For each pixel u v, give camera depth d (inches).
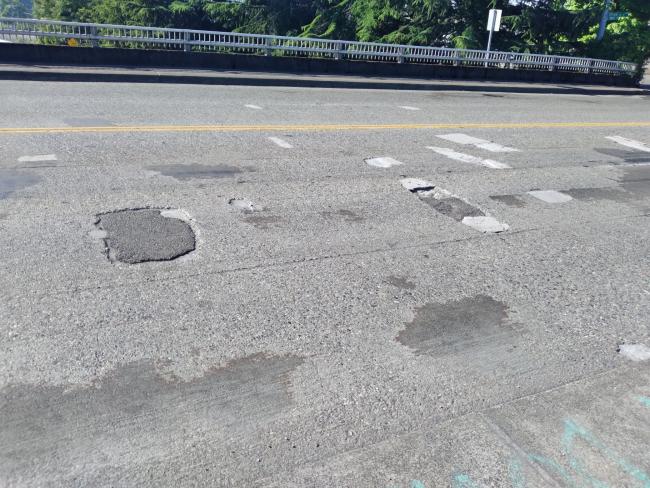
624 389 117.6
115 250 161.9
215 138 308.5
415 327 136.1
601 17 1045.8
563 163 318.0
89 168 236.7
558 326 142.0
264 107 424.8
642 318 149.3
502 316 144.7
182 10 1395.2
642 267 183.8
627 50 975.6
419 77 741.3
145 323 127.4
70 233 170.6
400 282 158.7
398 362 121.7
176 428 98.1
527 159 319.3
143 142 287.3
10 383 105.3
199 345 121.4
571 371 123.0
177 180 230.8
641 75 951.0
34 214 183.3
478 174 277.9
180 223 186.4
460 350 128.1
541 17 1121.4
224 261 161.6
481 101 575.2
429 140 349.1
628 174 304.7
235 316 133.8
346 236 188.5
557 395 114.2
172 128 323.9
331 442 97.7
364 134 350.3
